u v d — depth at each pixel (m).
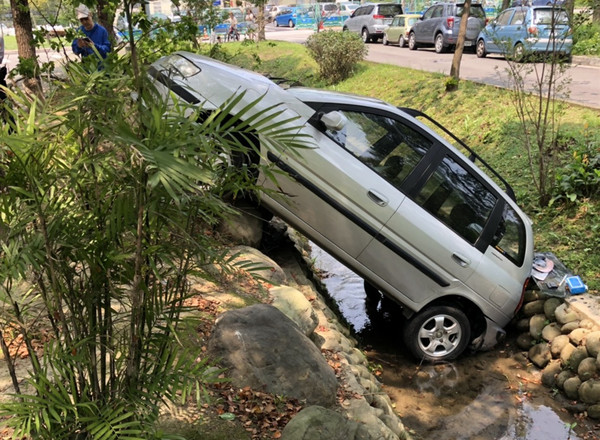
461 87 14.70
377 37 29.97
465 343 6.21
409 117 6.21
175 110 2.73
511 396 5.69
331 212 5.89
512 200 6.52
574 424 5.22
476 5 22.72
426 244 5.93
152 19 7.47
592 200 8.54
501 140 11.27
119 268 2.77
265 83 6.06
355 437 3.67
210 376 2.89
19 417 2.50
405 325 6.12
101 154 2.52
